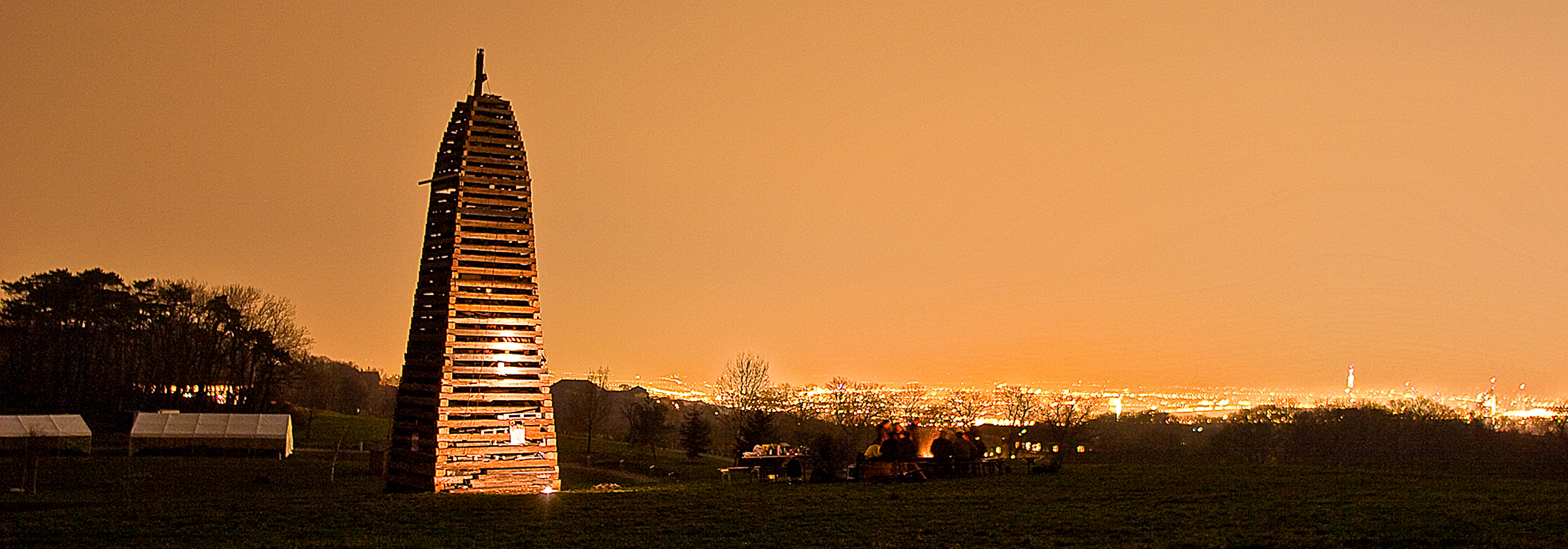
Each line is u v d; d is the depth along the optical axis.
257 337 118.88
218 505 28.52
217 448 82.19
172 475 66.81
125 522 25.44
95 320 116.81
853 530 23.81
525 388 35.16
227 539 23.44
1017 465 41.34
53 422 78.25
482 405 34.53
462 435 34.00
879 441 36.88
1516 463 64.56
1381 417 88.94
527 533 24.09
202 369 116.38
